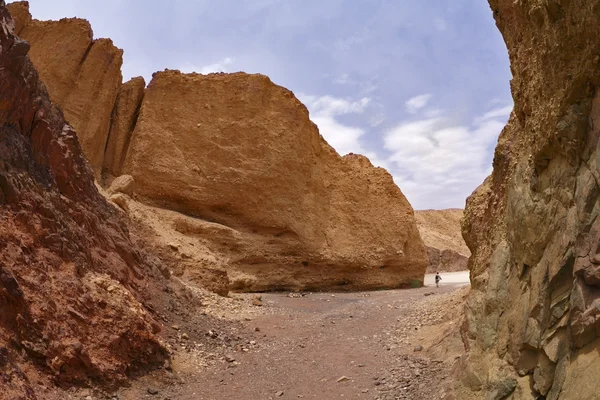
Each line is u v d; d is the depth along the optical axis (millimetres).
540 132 5133
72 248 8727
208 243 19031
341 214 24344
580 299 4223
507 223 6406
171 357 8672
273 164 21938
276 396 7438
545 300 4805
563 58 4641
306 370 8516
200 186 20688
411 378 7672
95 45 20047
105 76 20078
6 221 7527
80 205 10234
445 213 65562
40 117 9312
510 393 5145
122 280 9867
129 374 7656
